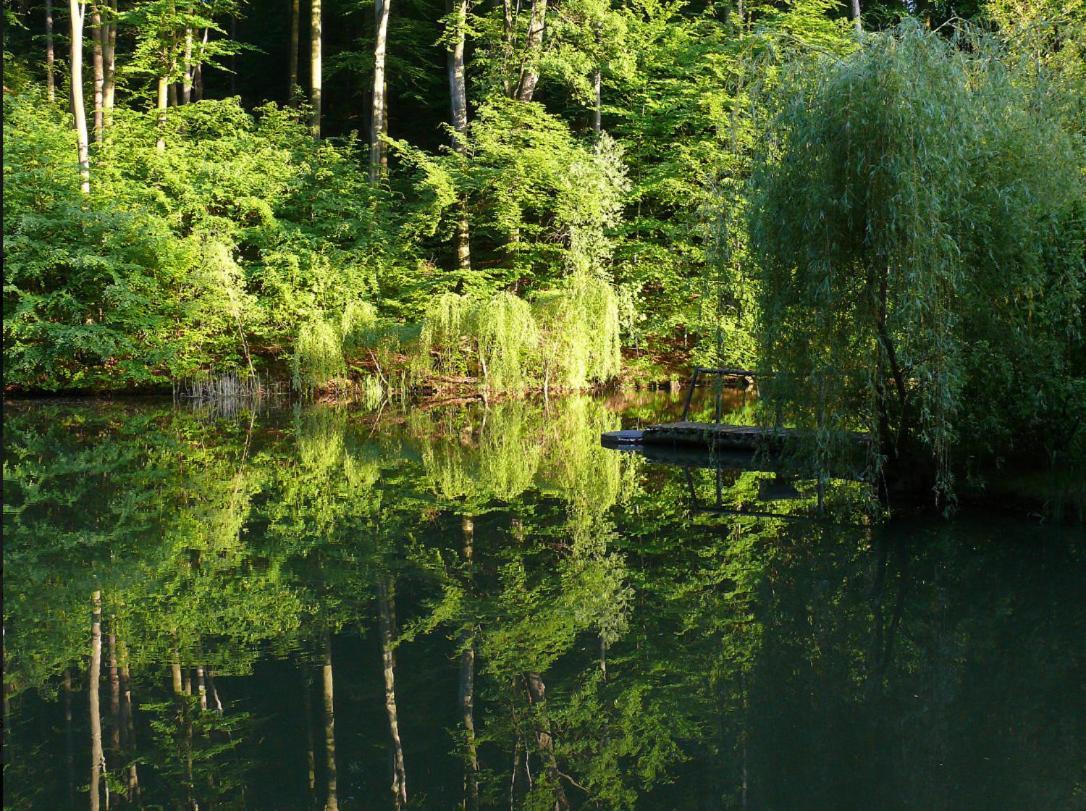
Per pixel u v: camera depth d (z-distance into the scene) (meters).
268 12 27.00
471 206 19.27
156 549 6.11
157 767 3.18
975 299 6.54
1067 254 6.68
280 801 2.93
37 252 15.53
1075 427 6.89
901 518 6.95
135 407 14.59
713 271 7.55
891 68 5.95
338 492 8.00
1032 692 3.81
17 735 3.42
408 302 18.08
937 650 4.29
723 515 7.16
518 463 9.56
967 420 6.92
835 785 3.06
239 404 15.13
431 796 2.99
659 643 4.41
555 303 15.43
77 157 16.70
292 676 3.99
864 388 6.70
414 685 3.91
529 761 3.24
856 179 6.13
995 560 5.76
